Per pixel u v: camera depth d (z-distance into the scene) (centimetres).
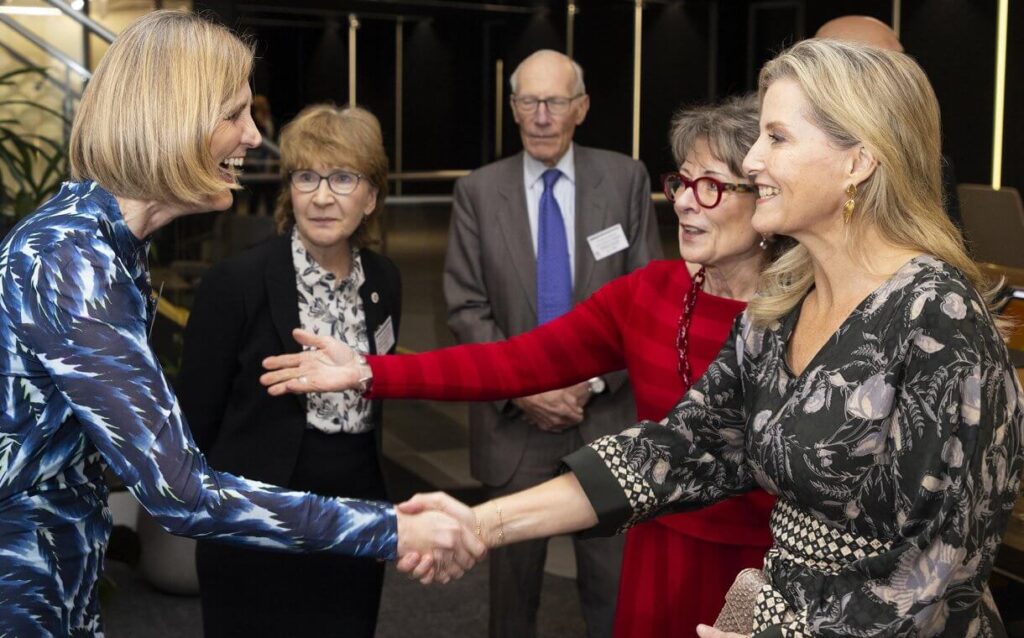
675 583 220
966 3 843
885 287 156
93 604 182
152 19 179
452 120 1063
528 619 348
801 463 157
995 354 148
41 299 165
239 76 182
